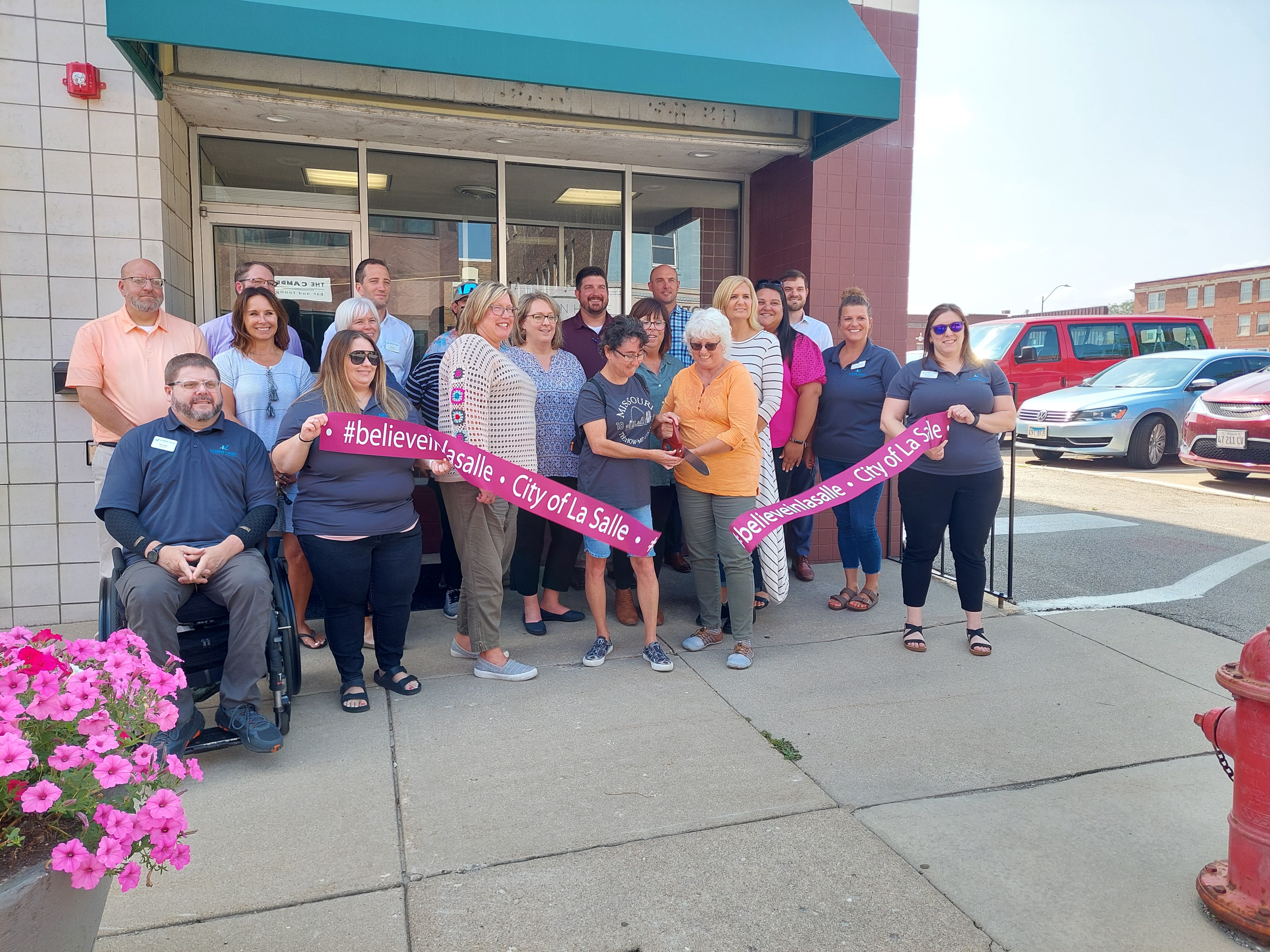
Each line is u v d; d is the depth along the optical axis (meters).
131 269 3.91
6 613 4.59
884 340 6.14
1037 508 8.78
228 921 2.35
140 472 3.35
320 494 3.59
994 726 3.59
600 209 6.32
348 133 5.54
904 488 4.44
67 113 4.43
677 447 4.20
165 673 2.09
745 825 2.83
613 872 2.57
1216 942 2.29
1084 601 5.40
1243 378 10.03
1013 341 13.77
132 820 1.76
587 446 4.22
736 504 4.23
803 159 5.97
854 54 5.05
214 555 3.21
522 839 2.74
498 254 6.10
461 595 4.30
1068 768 3.24
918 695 3.92
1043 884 2.53
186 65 4.74
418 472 4.47
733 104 4.78
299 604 4.55
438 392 4.37
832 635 4.73
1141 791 3.07
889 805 2.97
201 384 3.38
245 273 4.24
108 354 3.97
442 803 2.96
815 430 5.20
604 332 4.13
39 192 4.42
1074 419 11.46
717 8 4.94
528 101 5.38
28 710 1.77
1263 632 2.30
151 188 4.57
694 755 3.32
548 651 4.50
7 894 1.62
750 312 4.60
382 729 3.55
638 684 4.04
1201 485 10.16
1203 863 2.64
